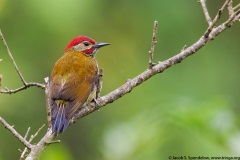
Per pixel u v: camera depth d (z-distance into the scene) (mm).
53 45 15914
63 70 9523
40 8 15531
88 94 9195
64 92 9031
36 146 8039
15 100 15633
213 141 10055
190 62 16281
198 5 16453
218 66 16438
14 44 15883
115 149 10414
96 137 16109
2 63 15734
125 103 15969
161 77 16031
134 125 10570
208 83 16172
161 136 10555
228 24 9188
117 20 16703
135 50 16703
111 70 16641
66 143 16609
